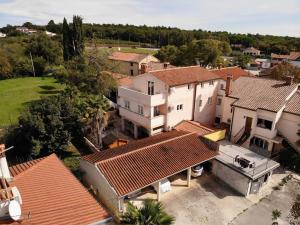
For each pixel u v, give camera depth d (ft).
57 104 100.53
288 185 84.99
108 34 528.63
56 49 305.73
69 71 172.24
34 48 298.15
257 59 391.24
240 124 106.22
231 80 115.55
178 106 115.96
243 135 106.22
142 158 77.30
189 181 81.87
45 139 95.09
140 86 123.44
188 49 254.47
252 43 526.16
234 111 106.93
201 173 87.92
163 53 292.81
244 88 115.34
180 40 411.13
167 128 114.93
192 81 115.34
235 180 81.20
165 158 79.15
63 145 98.53
